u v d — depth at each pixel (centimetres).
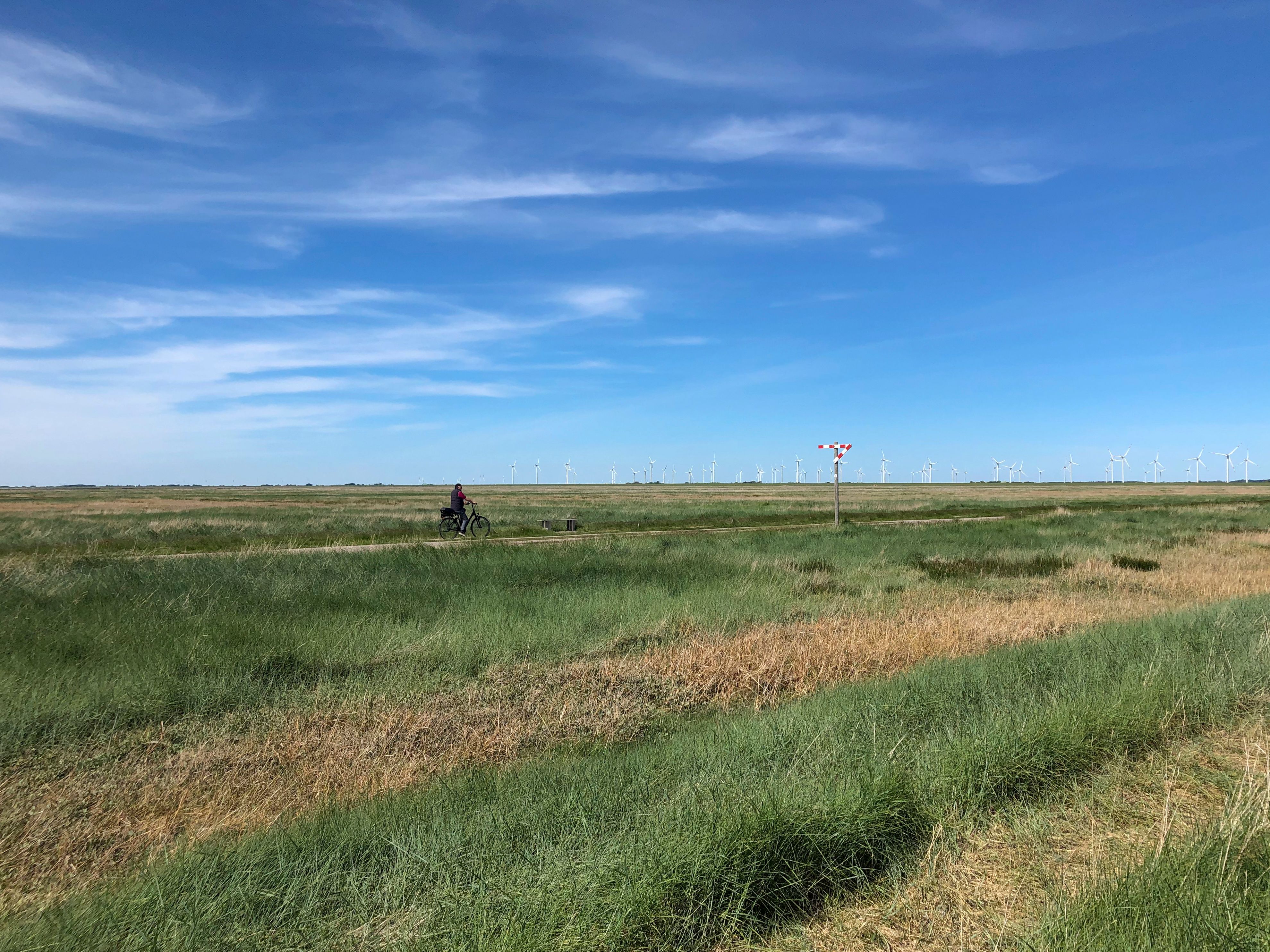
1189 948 302
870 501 7131
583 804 473
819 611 1312
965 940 339
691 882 355
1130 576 1775
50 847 518
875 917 363
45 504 6719
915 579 1755
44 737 698
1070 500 7494
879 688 752
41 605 1138
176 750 689
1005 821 450
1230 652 824
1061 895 357
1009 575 1841
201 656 905
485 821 446
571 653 1027
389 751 687
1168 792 414
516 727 749
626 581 1520
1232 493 10325
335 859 419
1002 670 783
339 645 991
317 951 333
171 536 2847
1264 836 392
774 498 8050
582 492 12644
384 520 3875
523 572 1570
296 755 674
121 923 359
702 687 895
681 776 531
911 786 461
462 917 338
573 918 330
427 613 1197
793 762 532
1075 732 543
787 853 388
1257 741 577
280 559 1597
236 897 378
